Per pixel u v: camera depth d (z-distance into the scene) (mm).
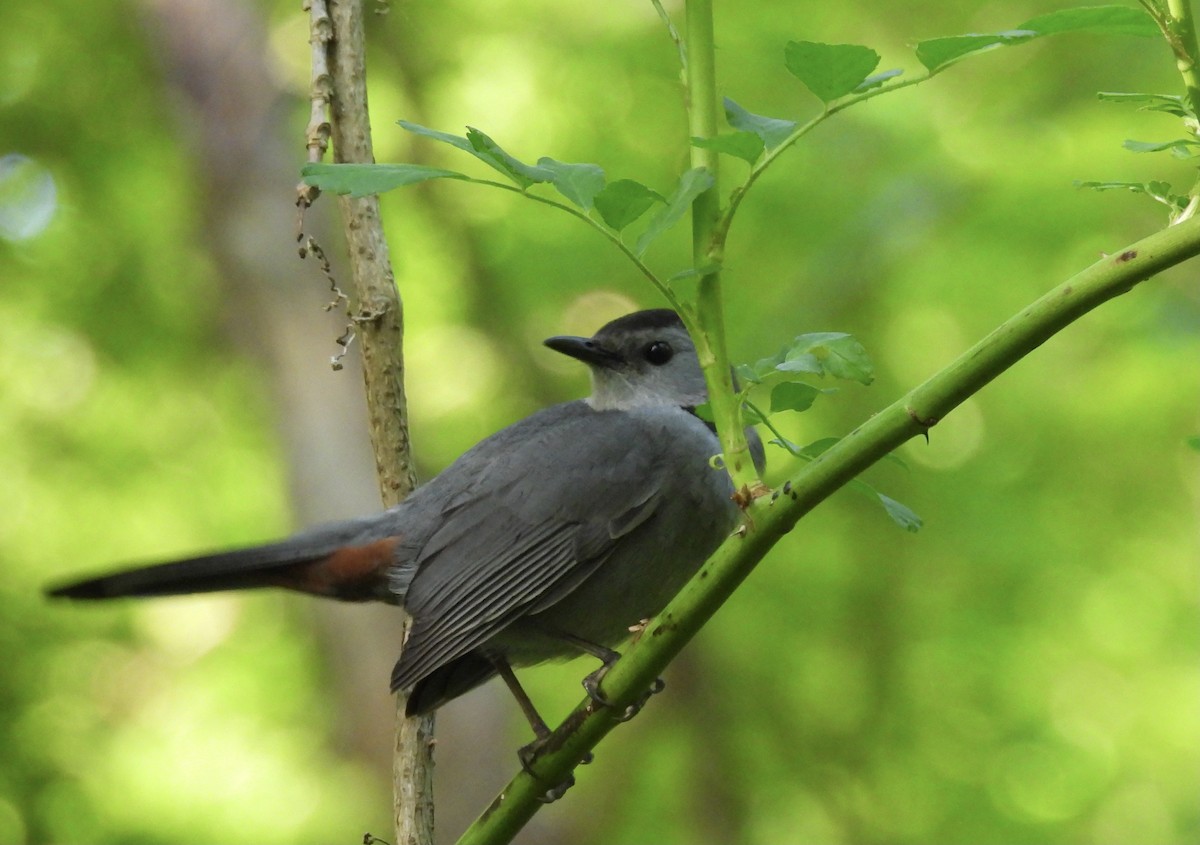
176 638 15766
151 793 14492
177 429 15586
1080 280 3443
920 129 11695
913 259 11992
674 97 12484
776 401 4000
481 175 12992
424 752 5207
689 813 13430
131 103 14688
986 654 12867
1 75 14492
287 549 6371
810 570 13086
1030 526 12398
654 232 3715
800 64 3691
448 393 13969
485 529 6457
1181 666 13016
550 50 12906
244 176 13586
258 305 13320
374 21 12133
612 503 6512
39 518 15469
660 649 4098
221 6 13906
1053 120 11492
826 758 13281
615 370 7188
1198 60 3643
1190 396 11906
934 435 12891
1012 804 12805
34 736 14766
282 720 14797
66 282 14938
